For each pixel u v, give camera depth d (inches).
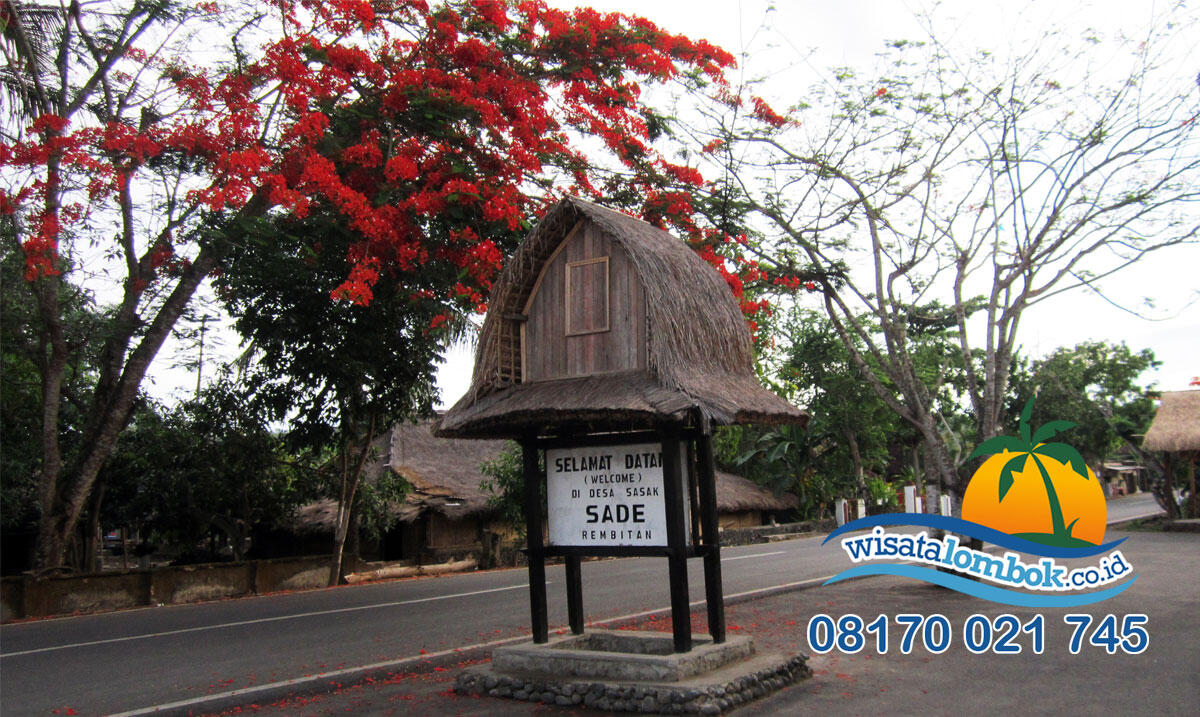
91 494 725.9
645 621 422.0
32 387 690.2
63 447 721.6
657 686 230.8
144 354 566.9
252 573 648.4
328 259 593.3
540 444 280.8
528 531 281.9
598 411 248.8
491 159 497.0
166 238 564.4
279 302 631.2
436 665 330.3
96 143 494.6
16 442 692.1
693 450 272.1
